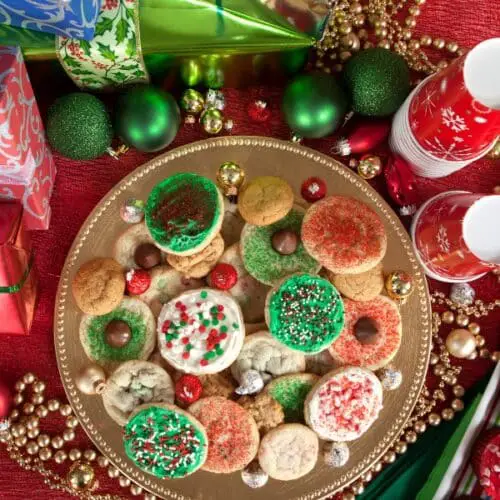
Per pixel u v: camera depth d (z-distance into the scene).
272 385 0.80
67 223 0.84
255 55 0.78
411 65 0.85
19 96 0.73
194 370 0.78
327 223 0.79
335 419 0.78
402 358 0.82
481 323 0.85
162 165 0.82
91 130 0.78
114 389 0.79
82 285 0.79
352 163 0.84
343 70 0.81
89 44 0.75
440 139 0.76
